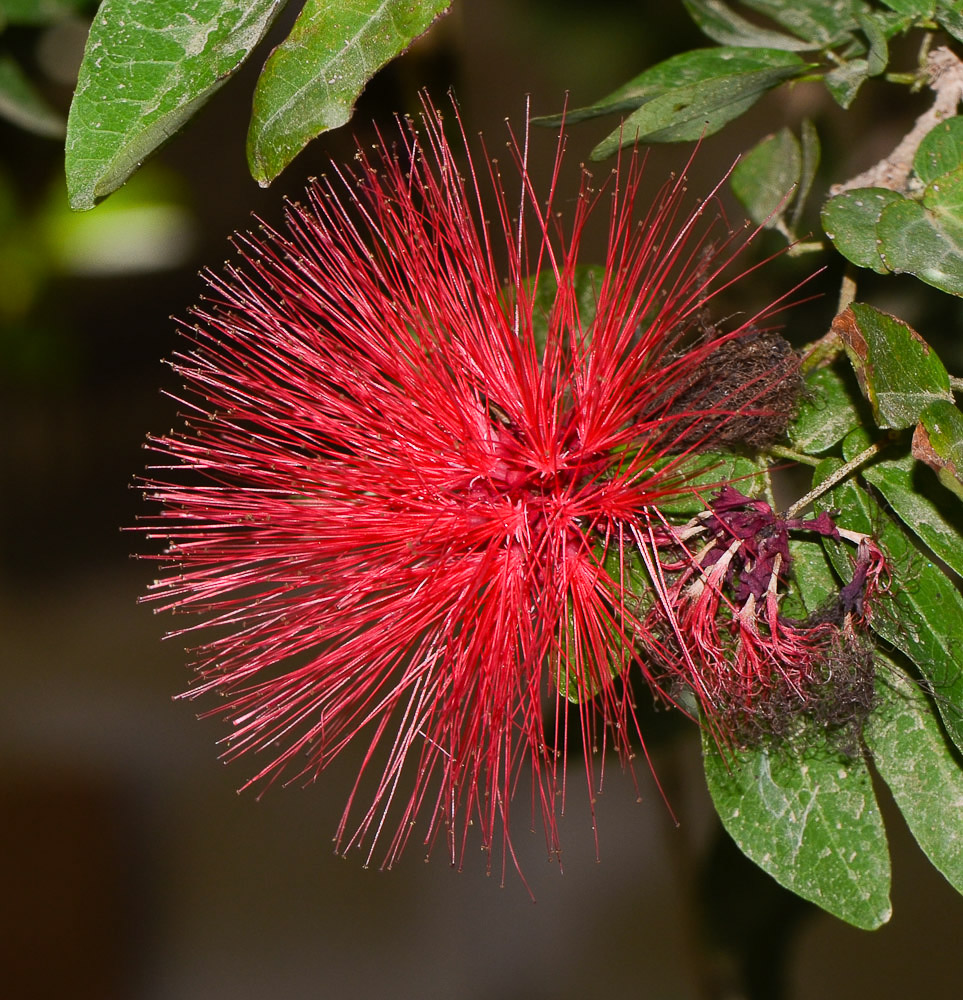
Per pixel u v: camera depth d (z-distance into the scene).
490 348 0.29
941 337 0.32
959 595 0.28
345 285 0.29
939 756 0.28
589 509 0.28
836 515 0.28
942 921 0.48
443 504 0.29
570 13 0.37
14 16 0.34
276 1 0.28
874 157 0.35
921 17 0.29
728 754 0.29
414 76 0.34
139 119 0.28
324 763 0.29
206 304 0.50
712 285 0.33
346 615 0.29
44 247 0.42
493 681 0.29
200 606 0.29
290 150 0.28
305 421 0.29
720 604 0.28
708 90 0.29
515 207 0.37
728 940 0.34
